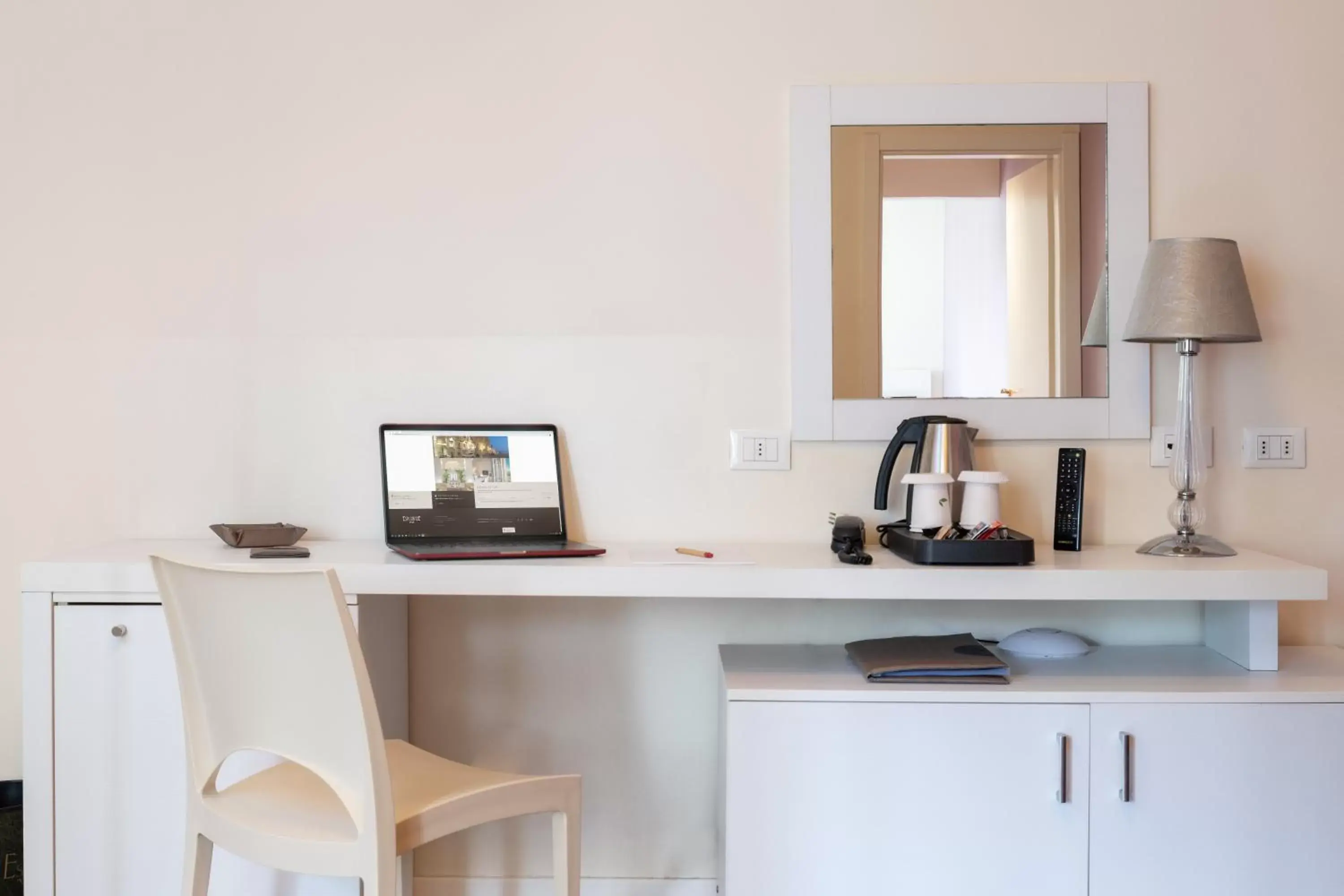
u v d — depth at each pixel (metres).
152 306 2.37
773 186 2.35
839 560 2.10
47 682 1.99
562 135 2.35
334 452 2.38
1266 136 2.33
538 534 2.32
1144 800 1.96
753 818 1.97
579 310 2.36
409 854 2.29
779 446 2.36
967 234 2.33
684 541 2.37
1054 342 2.33
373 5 2.35
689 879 2.39
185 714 1.71
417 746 2.38
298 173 2.36
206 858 1.73
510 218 2.36
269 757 2.01
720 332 2.36
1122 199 2.32
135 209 2.36
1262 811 1.96
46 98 2.36
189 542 2.33
